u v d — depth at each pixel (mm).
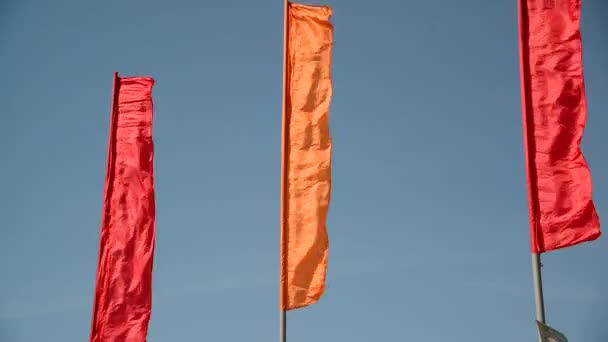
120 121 29484
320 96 26719
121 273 27703
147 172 28828
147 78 29891
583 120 24328
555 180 23953
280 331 24828
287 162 26156
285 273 25281
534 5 25328
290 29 27469
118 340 27031
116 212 28438
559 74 24688
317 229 25484
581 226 23484
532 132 24453
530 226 23781
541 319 22875
